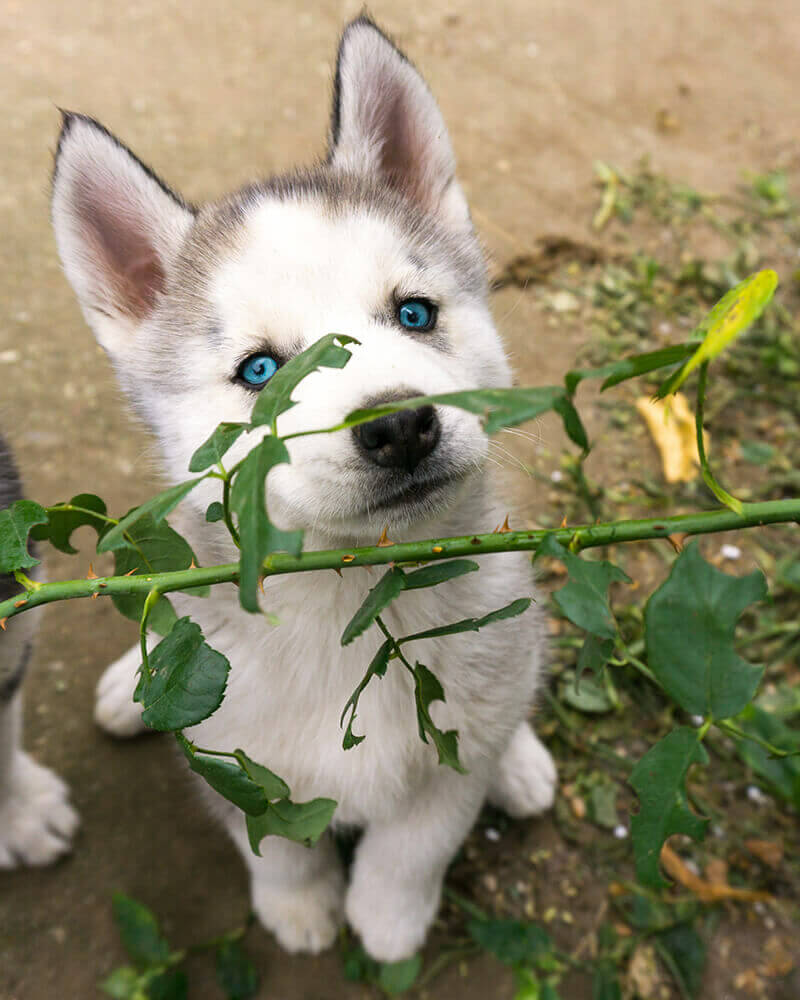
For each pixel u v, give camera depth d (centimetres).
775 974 45
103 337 39
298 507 31
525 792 49
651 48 97
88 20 89
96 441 61
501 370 39
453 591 36
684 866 48
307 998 44
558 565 58
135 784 50
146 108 81
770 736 50
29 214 71
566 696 54
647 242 78
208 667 24
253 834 28
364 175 41
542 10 99
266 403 23
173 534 28
